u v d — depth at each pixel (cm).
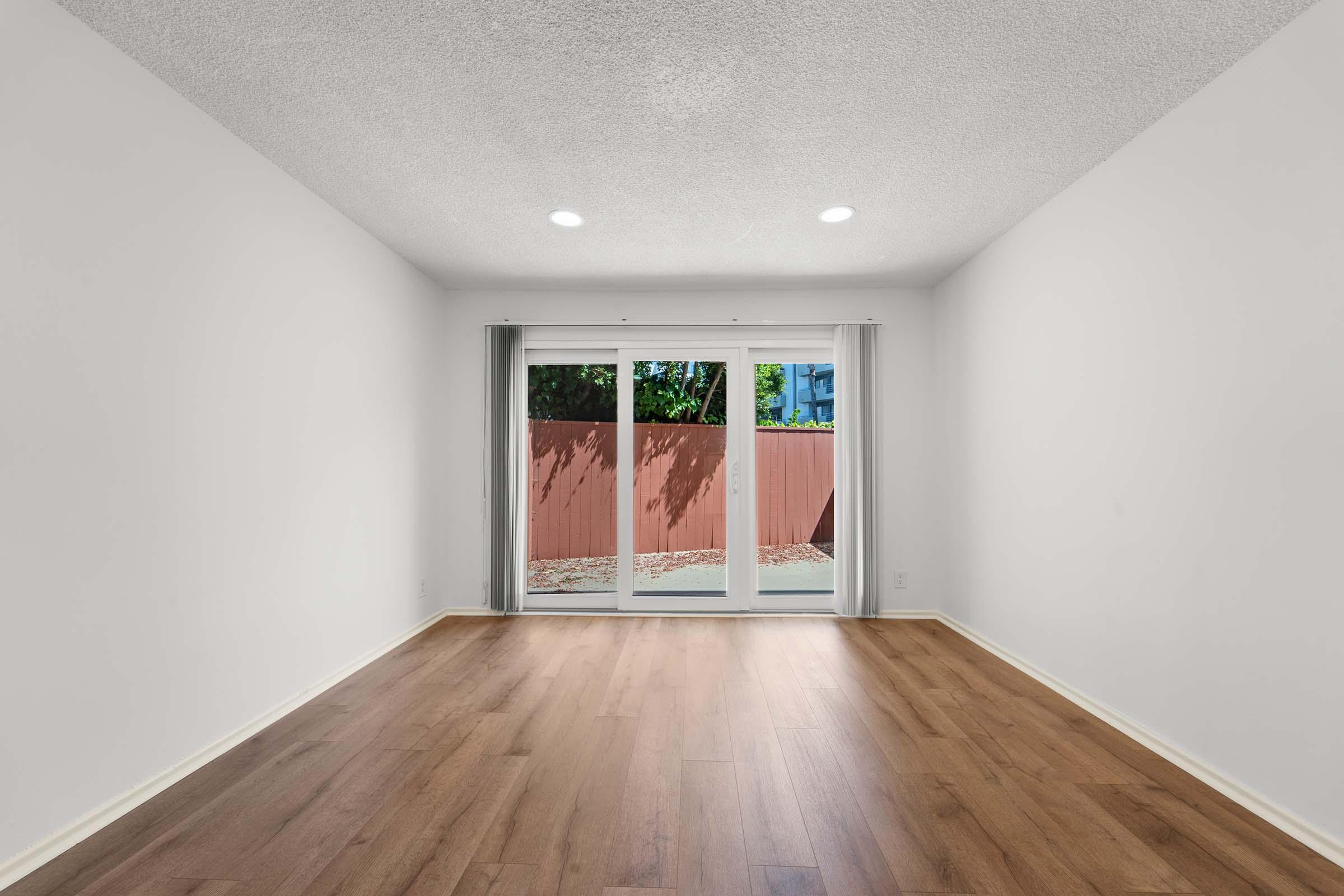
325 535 336
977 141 278
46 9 190
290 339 307
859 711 304
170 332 236
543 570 513
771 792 228
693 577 509
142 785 221
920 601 494
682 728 284
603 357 515
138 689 221
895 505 497
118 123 214
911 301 500
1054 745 267
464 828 205
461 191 326
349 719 294
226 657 263
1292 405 204
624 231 381
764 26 203
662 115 257
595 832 203
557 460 514
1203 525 238
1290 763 204
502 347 498
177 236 239
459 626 468
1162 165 259
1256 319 216
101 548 207
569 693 328
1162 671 259
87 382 203
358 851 192
